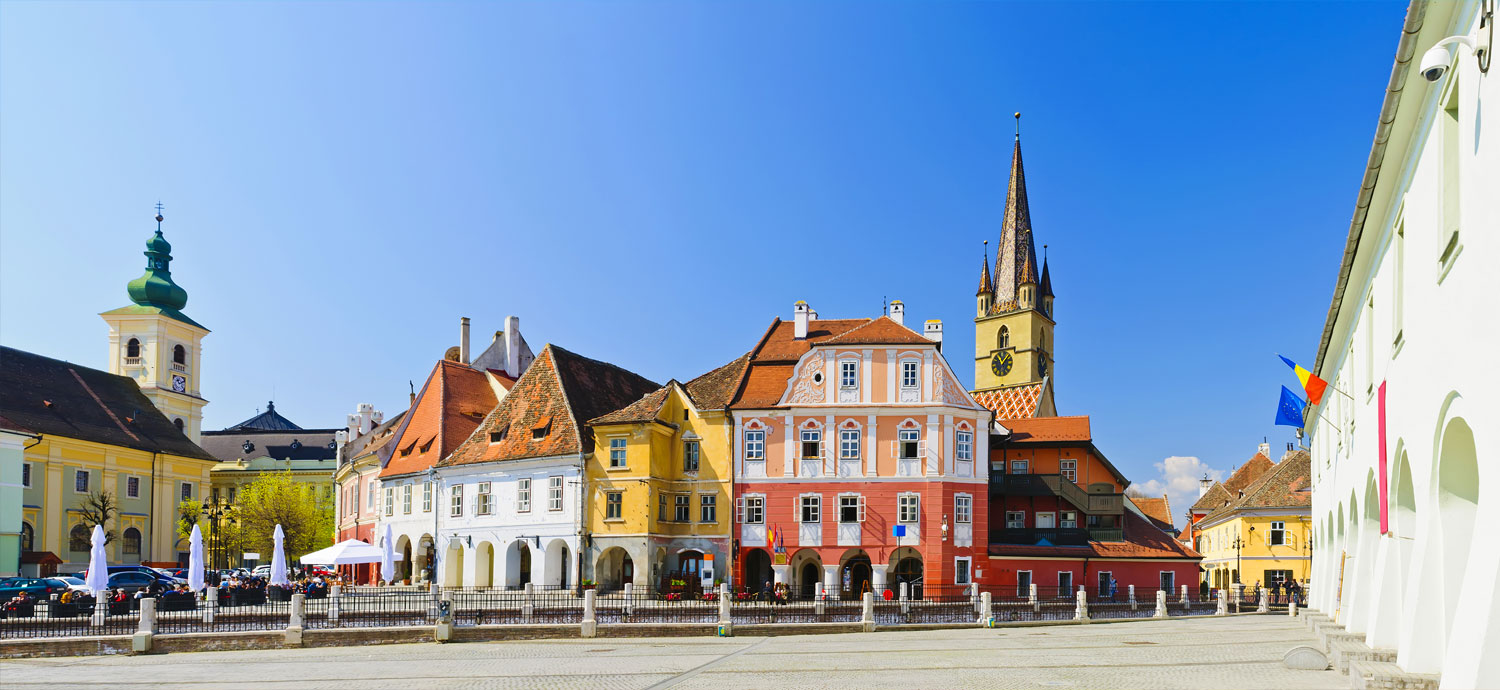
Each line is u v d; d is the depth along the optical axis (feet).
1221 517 302.45
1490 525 43.06
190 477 324.60
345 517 275.59
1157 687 69.15
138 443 304.71
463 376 251.80
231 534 338.75
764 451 201.05
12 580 175.42
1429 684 54.24
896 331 202.90
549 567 201.77
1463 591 45.09
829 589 185.37
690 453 205.67
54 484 272.31
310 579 217.77
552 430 209.05
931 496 193.98
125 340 356.79
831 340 201.67
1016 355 449.48
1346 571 103.19
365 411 297.94
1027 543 212.43
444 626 118.32
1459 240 46.55
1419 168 55.26
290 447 456.45
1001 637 119.65
